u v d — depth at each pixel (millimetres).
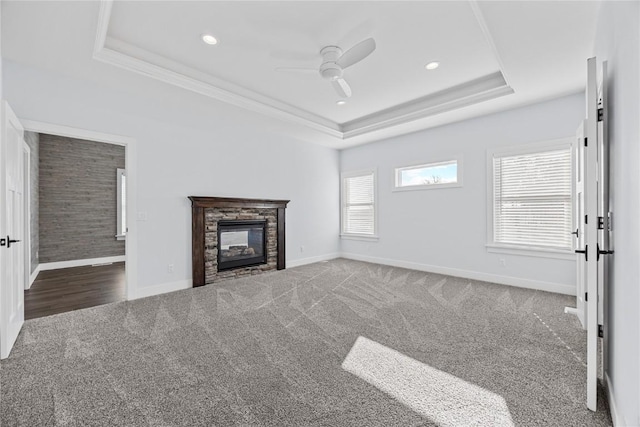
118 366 1991
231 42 2807
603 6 1910
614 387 1516
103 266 5578
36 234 4910
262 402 1625
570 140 3547
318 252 6055
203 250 4180
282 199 5355
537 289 3861
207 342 2355
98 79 3160
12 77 2789
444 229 4797
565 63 2797
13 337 2320
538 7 2037
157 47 2902
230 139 4594
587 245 1601
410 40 2758
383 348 2254
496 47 2537
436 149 4840
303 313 3012
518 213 4039
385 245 5660
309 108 4590
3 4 1999
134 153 3584
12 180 2375
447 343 2334
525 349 2227
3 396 1668
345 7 2318
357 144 6004
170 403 1613
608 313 1722
